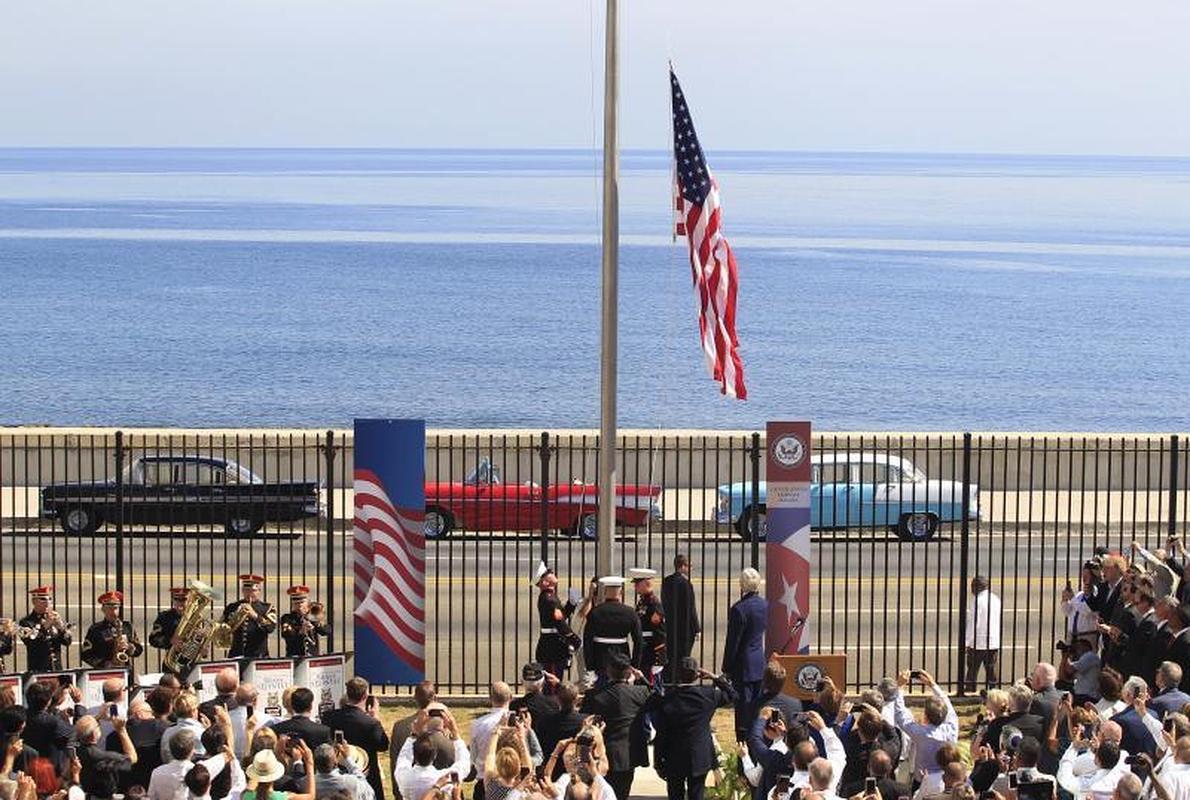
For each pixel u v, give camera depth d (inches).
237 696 548.4
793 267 5900.6
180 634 692.1
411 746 516.4
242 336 4060.0
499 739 498.0
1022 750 481.7
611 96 708.7
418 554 735.7
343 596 893.8
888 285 5354.3
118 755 502.0
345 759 495.2
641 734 581.0
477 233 7342.5
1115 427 3068.4
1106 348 4101.9
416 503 733.3
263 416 3043.8
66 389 3346.5
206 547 1218.0
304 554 967.6
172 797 477.1
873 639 895.7
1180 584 719.1
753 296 4960.6
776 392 3314.5
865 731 515.5
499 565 1143.0
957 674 845.8
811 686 658.2
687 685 578.6
